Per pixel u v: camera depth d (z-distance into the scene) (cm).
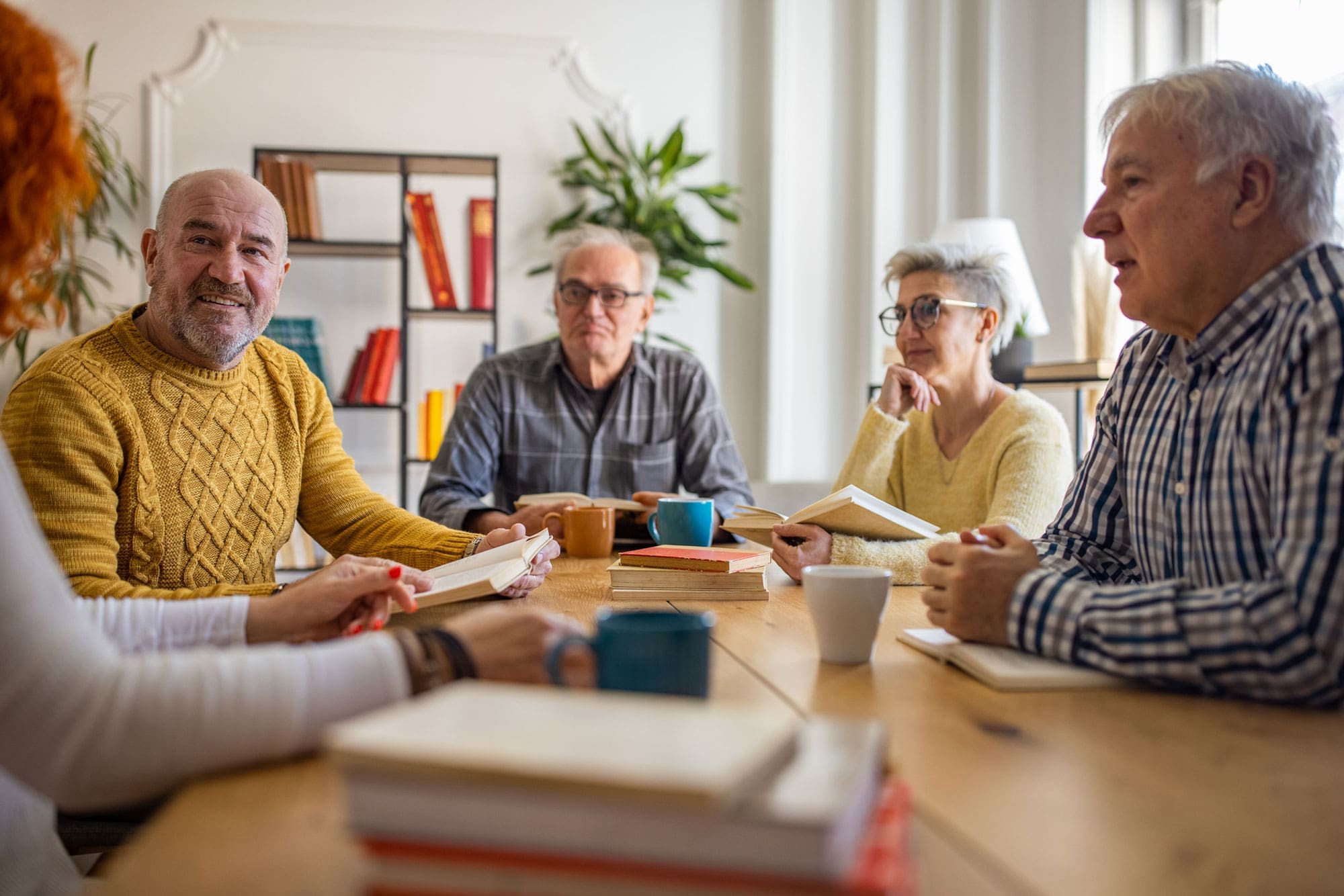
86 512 140
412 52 371
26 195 75
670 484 263
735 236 392
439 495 241
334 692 65
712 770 40
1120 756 67
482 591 116
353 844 52
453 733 45
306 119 366
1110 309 309
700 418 262
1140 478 118
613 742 44
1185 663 83
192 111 359
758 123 392
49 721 60
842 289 391
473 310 359
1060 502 179
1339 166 104
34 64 74
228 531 163
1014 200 370
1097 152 342
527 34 378
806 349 389
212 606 100
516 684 69
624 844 40
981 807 57
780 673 90
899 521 151
